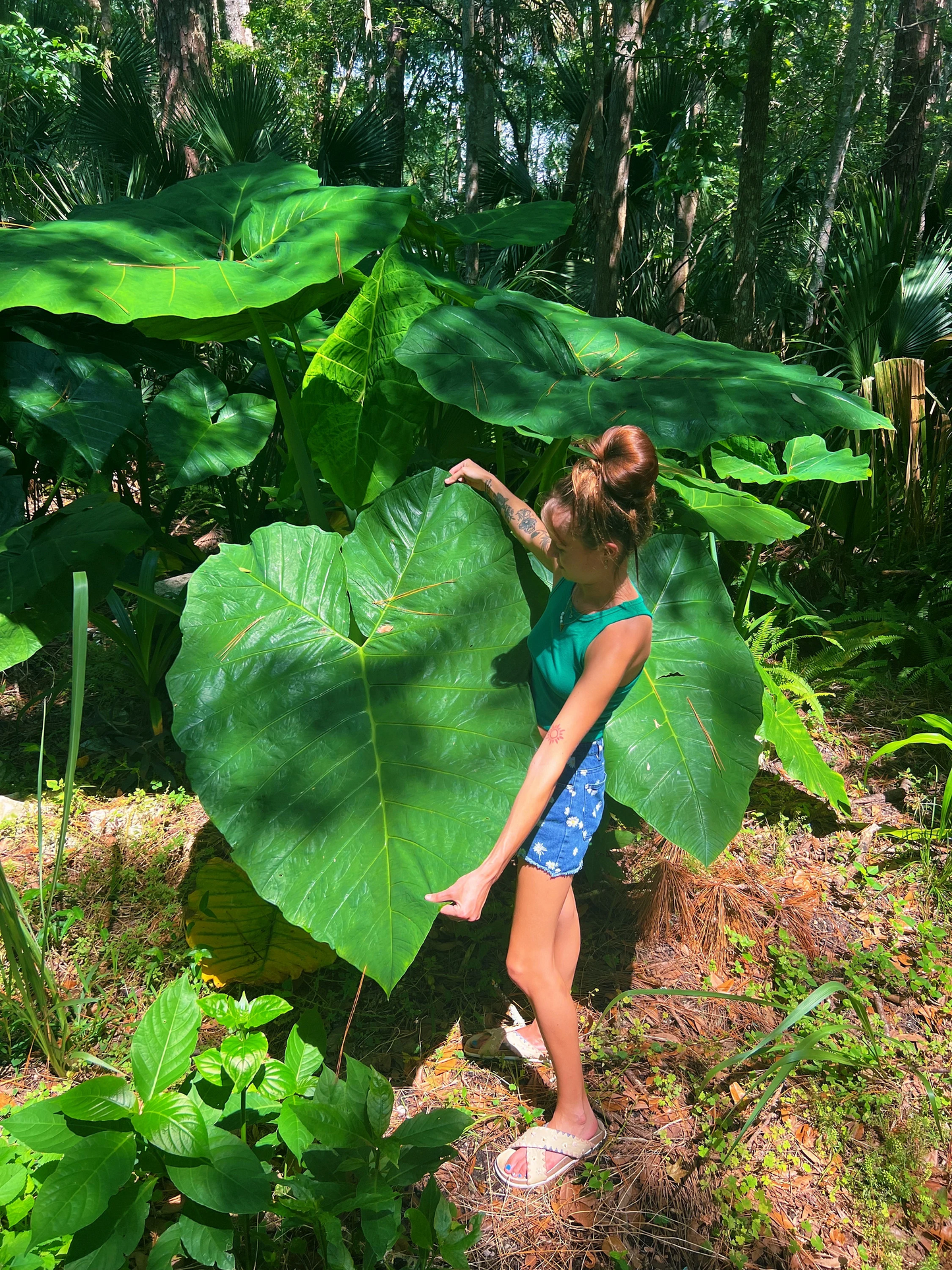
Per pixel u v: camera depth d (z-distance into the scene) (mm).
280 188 3439
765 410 2686
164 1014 1981
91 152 8867
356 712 2311
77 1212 1687
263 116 8398
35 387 3521
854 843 3459
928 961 2846
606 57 7812
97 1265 1727
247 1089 2137
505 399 2629
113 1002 2662
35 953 2320
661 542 3043
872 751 4055
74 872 3123
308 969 2721
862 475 3869
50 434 3559
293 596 2500
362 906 2041
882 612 4809
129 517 3090
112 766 3816
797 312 7258
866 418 2711
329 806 2172
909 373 5141
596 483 1815
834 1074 2500
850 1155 2287
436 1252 1965
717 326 8344
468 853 2102
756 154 5562
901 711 4340
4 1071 2443
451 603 2516
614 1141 2307
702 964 2904
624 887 3189
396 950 1978
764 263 9305
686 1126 2352
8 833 3334
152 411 3754
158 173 8391
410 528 2619
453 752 2250
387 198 3225
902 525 5359
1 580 2953
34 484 4637
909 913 3117
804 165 9859
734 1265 2012
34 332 3621
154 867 3119
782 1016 2713
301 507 4117
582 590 1997
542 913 2107
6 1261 1799
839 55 12969
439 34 20688
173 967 2779
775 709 3590
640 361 3115
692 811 2643
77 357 3619
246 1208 1743
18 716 3914
